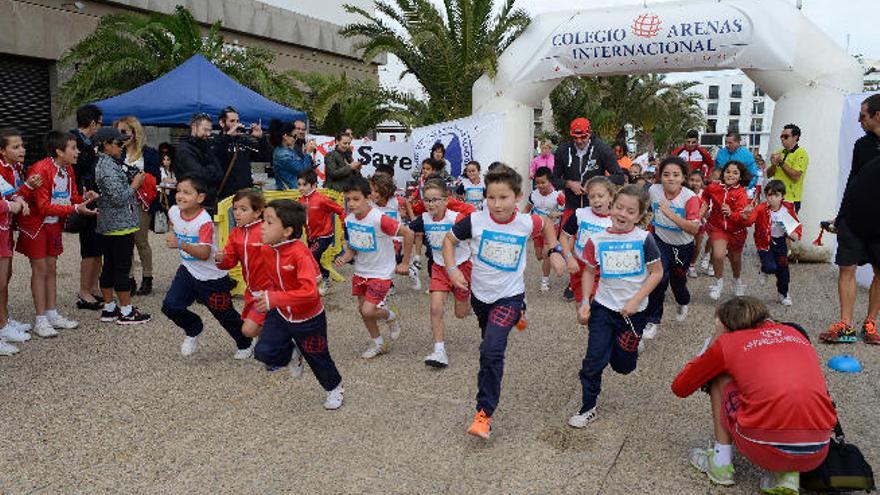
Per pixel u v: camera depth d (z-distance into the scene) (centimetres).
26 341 541
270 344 396
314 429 383
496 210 377
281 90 1484
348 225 505
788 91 933
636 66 1030
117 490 314
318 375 404
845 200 528
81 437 370
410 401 427
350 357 518
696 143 1007
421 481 323
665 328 602
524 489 316
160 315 630
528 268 902
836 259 539
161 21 1330
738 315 314
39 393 433
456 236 393
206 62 942
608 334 384
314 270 387
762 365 294
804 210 915
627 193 369
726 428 313
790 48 916
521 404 422
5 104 1333
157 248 1020
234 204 430
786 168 872
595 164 762
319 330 391
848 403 413
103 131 580
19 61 1355
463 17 1421
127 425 387
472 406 418
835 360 479
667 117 3991
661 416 402
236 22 1823
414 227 523
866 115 515
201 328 502
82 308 648
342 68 2302
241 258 432
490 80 1174
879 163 502
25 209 509
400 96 1688
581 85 1842
